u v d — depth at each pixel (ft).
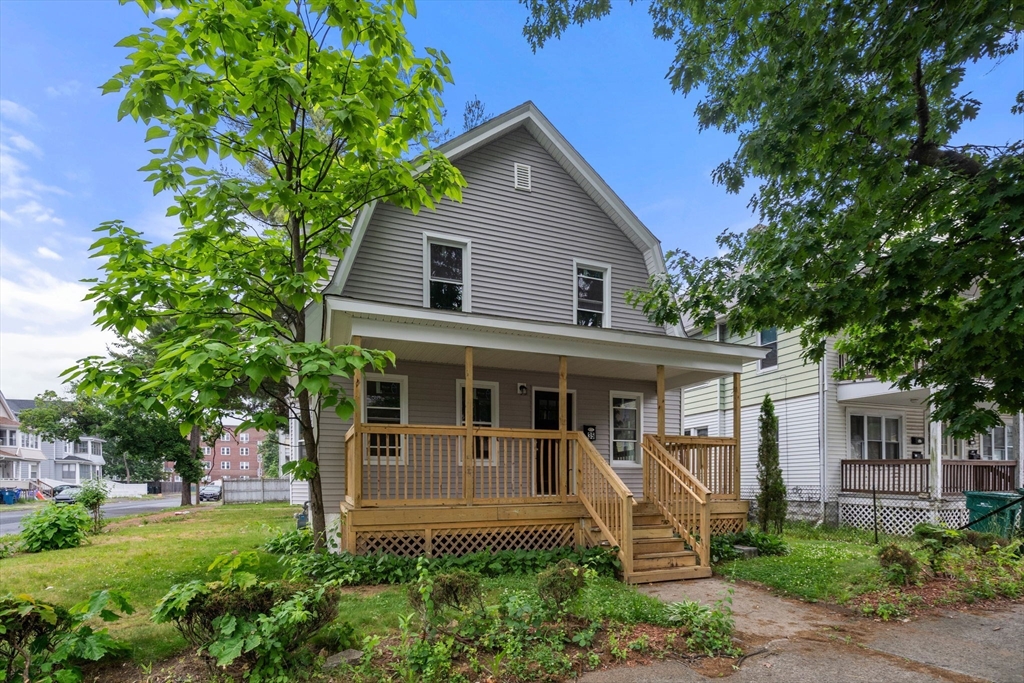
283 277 26.08
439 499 28.43
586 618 18.42
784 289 20.67
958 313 18.61
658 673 15.53
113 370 22.06
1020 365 15.93
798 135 20.04
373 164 24.59
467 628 16.52
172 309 27.22
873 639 18.75
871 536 44.19
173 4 20.68
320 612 15.08
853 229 19.75
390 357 22.53
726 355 35.53
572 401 40.24
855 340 25.67
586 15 25.88
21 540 36.91
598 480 29.73
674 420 45.03
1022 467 48.96
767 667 16.20
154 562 29.25
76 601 21.63
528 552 27.96
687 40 24.85
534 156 40.78
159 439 88.12
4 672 13.24
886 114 18.19
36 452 165.17
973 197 16.37
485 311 37.45
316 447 28.68
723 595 24.16
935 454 44.91
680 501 30.35
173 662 15.40
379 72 22.67
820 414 52.08
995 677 15.76
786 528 49.62
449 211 37.06
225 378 20.30
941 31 16.30
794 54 20.83
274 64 19.81
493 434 29.84
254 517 57.41
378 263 34.47
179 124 21.03
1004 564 26.81
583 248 41.63
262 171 42.11
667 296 29.04
